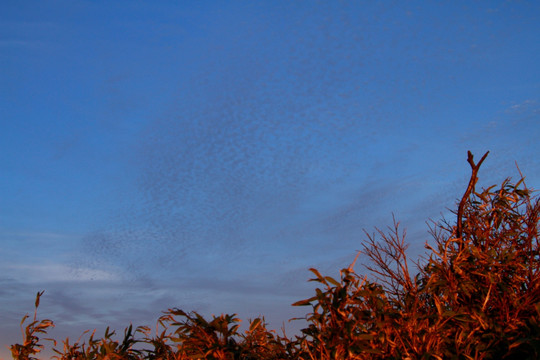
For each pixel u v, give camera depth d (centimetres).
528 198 304
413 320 231
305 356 241
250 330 263
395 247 288
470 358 225
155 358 265
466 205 312
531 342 221
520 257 287
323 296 230
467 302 266
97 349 270
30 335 274
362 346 216
